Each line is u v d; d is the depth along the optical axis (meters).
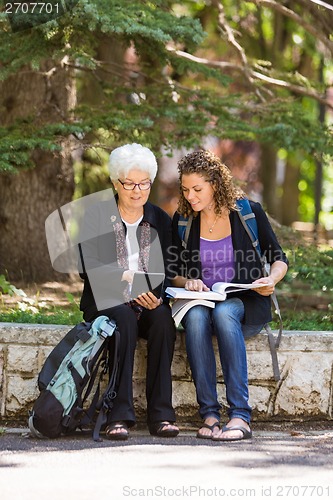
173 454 5.30
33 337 6.16
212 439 5.70
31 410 5.84
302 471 5.01
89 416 5.73
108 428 5.69
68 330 6.17
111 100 9.59
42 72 9.17
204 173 5.93
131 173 5.84
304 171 23.31
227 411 5.86
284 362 6.32
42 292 9.70
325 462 5.22
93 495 4.46
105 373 5.81
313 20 10.57
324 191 24.03
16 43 7.98
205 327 5.85
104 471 4.91
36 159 10.09
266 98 10.62
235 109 9.77
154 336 5.82
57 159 10.19
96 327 5.66
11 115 10.08
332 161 9.65
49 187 10.31
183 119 8.78
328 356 6.37
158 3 8.78
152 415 5.82
